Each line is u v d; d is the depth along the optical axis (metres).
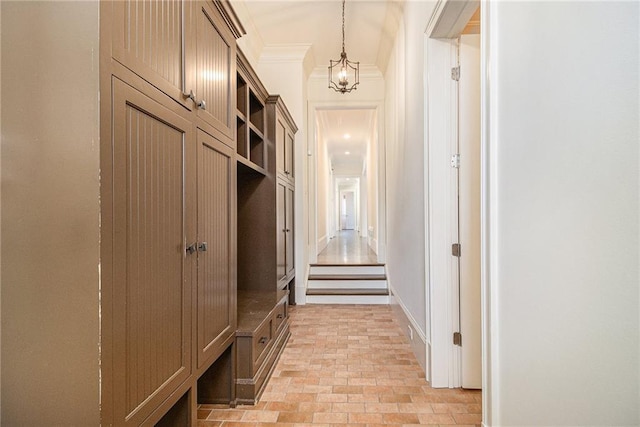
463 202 2.22
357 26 3.81
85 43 0.94
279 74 4.40
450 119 2.24
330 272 4.98
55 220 0.95
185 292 1.42
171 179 1.32
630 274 0.65
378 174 5.12
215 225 1.74
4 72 0.95
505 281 1.16
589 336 0.77
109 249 0.96
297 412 1.92
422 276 2.48
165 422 1.48
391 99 4.21
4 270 0.96
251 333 2.00
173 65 1.34
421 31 2.46
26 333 0.96
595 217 0.75
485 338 1.27
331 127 7.89
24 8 0.95
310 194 5.18
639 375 0.64
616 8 0.68
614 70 0.69
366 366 2.53
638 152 0.63
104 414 0.94
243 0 3.31
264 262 3.40
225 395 1.98
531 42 1.00
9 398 0.97
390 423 1.82
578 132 0.80
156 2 1.22
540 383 0.97
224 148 1.86
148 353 1.16
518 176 1.08
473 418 1.86
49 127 0.95
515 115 1.09
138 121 1.11
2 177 0.96
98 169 0.93
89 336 0.94
